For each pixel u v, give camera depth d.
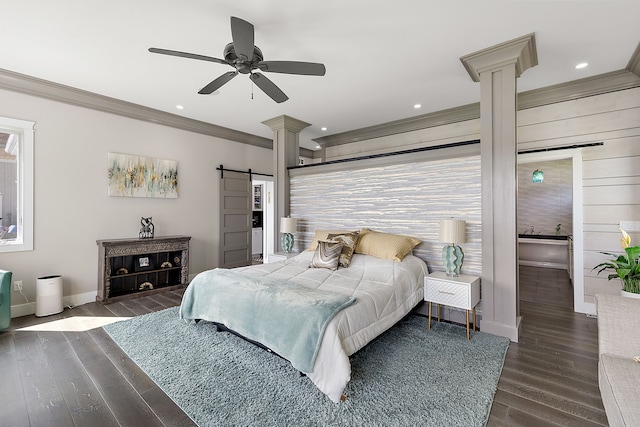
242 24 1.94
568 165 6.80
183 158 5.06
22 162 3.55
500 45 2.76
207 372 2.26
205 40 2.72
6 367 2.34
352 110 4.58
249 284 2.67
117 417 1.79
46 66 3.21
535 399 1.93
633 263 2.87
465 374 2.20
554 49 2.84
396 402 1.88
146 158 4.57
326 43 2.78
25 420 1.76
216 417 1.78
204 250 5.37
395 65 3.19
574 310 3.68
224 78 2.60
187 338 2.83
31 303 3.56
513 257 2.82
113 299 3.96
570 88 3.58
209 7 2.28
